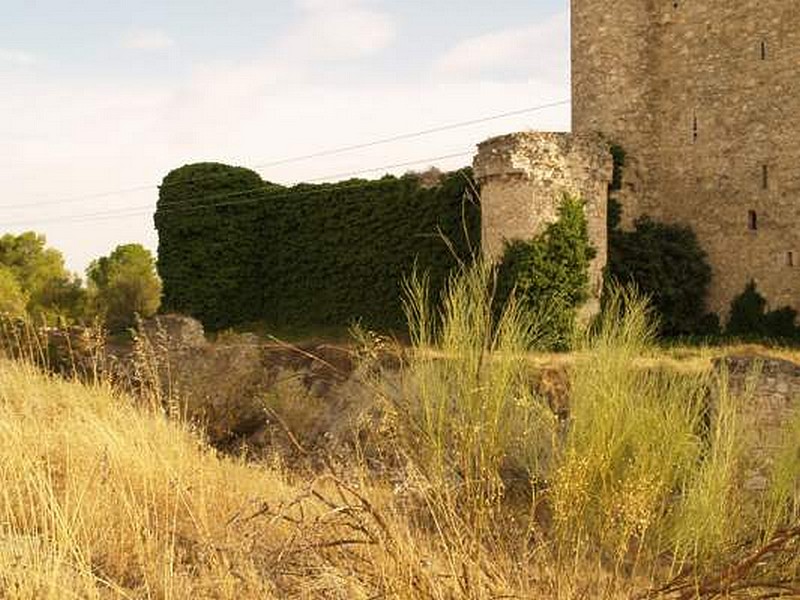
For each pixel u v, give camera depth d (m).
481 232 28.78
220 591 4.14
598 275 27.44
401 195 34.09
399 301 33.91
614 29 33.78
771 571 4.62
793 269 30.20
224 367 16.69
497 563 4.09
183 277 39.09
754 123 31.41
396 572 3.77
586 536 4.37
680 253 31.97
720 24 32.34
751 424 7.83
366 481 4.67
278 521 4.60
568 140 27.16
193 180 39.19
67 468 5.57
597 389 5.32
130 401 7.67
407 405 4.67
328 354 15.80
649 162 33.62
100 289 55.22
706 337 30.47
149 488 5.68
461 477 4.56
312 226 37.41
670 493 5.64
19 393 7.68
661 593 4.29
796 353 24.50
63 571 4.21
